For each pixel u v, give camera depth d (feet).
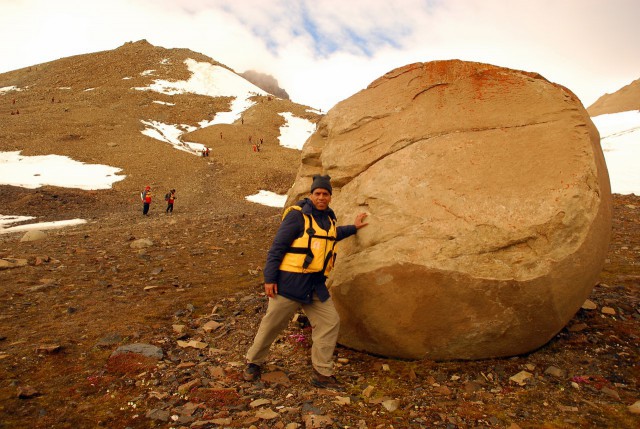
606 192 15.20
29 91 257.75
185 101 254.06
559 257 13.65
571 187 13.99
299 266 13.24
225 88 304.30
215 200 101.50
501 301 13.83
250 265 32.01
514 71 17.29
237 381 13.94
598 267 14.84
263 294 24.09
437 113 17.25
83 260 32.04
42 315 20.29
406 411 12.17
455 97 17.40
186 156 146.30
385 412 12.14
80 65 318.86
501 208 14.23
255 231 47.57
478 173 15.10
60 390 13.32
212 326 18.94
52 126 163.02
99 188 102.47
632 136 143.54
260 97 278.46
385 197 15.80
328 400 12.62
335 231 13.92
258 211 80.89
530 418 11.75
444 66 18.28
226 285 26.35
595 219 14.07
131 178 115.24
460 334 14.39
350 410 12.19
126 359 15.34
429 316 14.30
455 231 14.23
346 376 14.46
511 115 16.19
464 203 14.60
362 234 15.66
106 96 241.96
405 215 15.11
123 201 92.99
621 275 24.95
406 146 16.94
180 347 16.90
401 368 14.90
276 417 11.61
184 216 72.02
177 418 11.71
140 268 30.42
